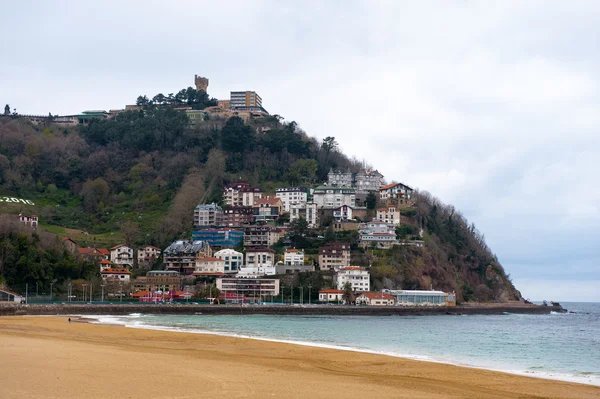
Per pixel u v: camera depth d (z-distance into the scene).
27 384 50.12
